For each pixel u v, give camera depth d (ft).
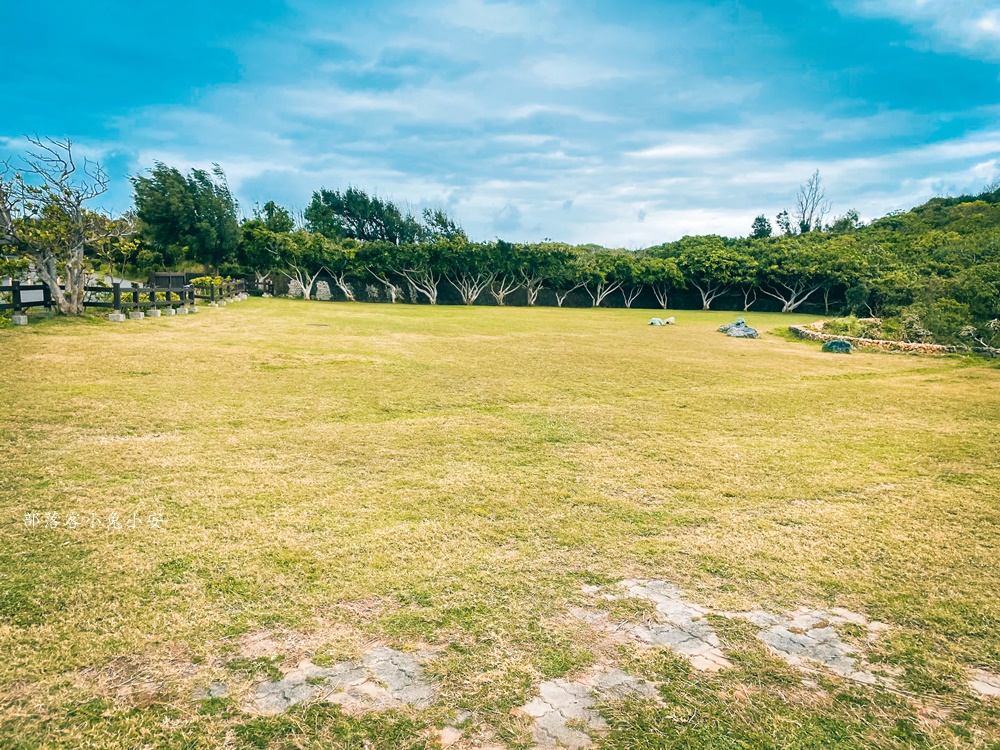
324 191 171.94
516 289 144.25
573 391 33.65
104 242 58.39
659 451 22.86
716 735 8.92
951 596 12.94
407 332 59.41
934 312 65.67
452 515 16.22
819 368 47.11
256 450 20.88
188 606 11.56
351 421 25.31
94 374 30.78
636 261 150.61
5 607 11.28
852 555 14.73
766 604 12.49
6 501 15.75
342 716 9.00
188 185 110.52
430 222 171.83
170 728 8.67
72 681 9.53
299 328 57.11
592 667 10.34
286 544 14.14
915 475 21.12
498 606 12.01
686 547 14.84
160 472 18.30
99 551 13.41
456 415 27.14
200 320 58.13
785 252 140.87
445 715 9.11
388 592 12.34
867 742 8.88
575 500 17.58
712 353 53.57
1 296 50.60
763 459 22.33
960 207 159.33
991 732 9.15
